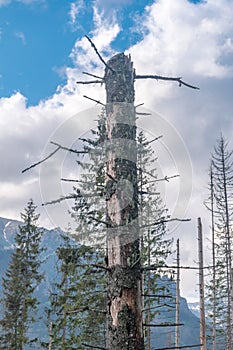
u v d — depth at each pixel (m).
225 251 26.44
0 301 25.70
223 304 25.75
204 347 19.73
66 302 16.64
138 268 3.28
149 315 16.23
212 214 27.38
